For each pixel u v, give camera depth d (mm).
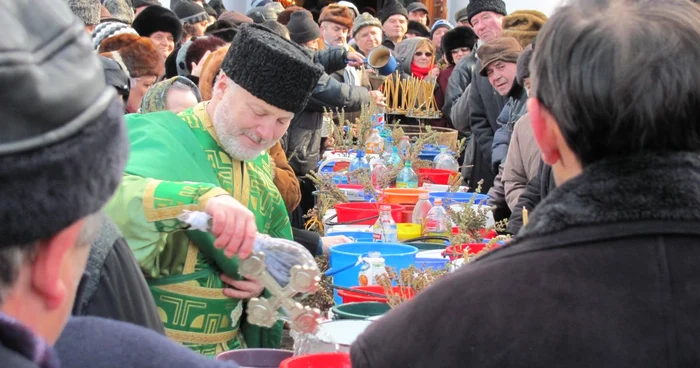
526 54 4566
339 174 4961
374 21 8672
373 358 1226
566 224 1190
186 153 2373
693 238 1157
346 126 6332
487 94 6207
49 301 816
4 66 709
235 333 2439
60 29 762
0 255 763
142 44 4395
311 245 3326
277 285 1739
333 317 2422
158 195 2043
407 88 7254
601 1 1226
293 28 7070
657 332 1119
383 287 2480
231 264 2328
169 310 2301
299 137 5949
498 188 5082
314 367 1788
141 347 1098
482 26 7500
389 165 4867
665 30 1167
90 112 777
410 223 4078
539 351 1135
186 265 2311
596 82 1161
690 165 1175
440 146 6238
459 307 1193
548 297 1153
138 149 2318
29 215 746
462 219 3543
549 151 1274
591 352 1120
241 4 15305
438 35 10641
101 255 1561
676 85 1147
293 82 2402
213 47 5070
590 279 1151
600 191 1179
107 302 1558
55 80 744
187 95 3256
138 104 4336
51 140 743
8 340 726
